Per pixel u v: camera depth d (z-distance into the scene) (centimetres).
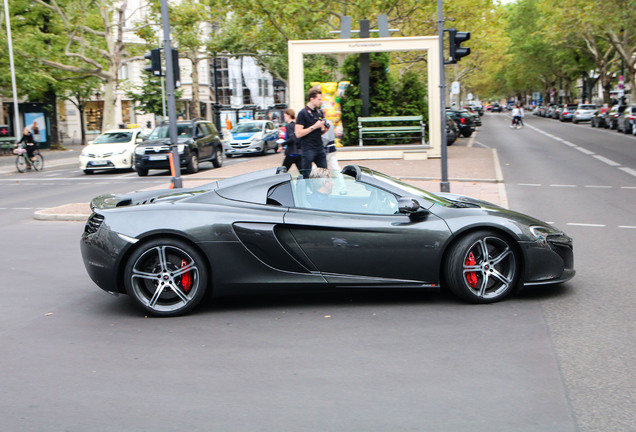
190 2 3300
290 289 587
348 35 2380
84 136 4906
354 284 586
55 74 3766
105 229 580
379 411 372
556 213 1152
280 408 379
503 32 6103
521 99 14512
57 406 390
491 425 351
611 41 4525
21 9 3772
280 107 5825
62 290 691
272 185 605
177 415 373
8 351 496
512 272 598
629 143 3020
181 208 587
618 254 805
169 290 587
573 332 507
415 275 588
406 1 3089
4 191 1869
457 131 3528
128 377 436
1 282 731
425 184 1534
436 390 400
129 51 3497
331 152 1402
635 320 534
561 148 2827
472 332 513
